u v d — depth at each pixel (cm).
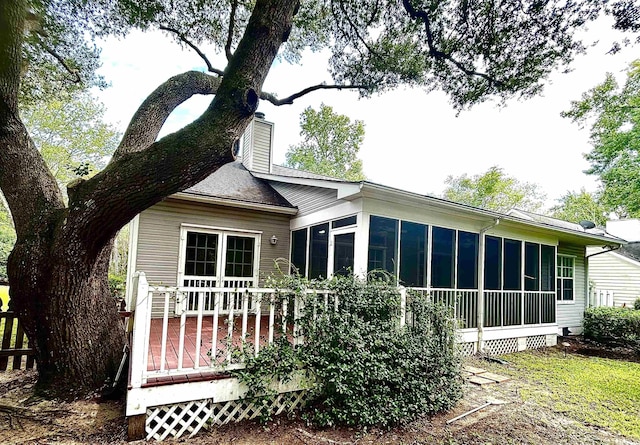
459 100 635
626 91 1148
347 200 602
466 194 3216
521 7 463
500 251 755
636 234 1470
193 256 751
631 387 529
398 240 600
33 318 393
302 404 392
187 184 371
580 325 1012
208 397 340
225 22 637
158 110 506
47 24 549
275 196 876
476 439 346
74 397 396
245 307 371
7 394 416
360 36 644
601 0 412
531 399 465
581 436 361
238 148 1084
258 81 379
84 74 684
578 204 2725
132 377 312
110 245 443
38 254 380
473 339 686
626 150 1180
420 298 462
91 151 1883
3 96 373
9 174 404
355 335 387
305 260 766
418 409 393
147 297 323
